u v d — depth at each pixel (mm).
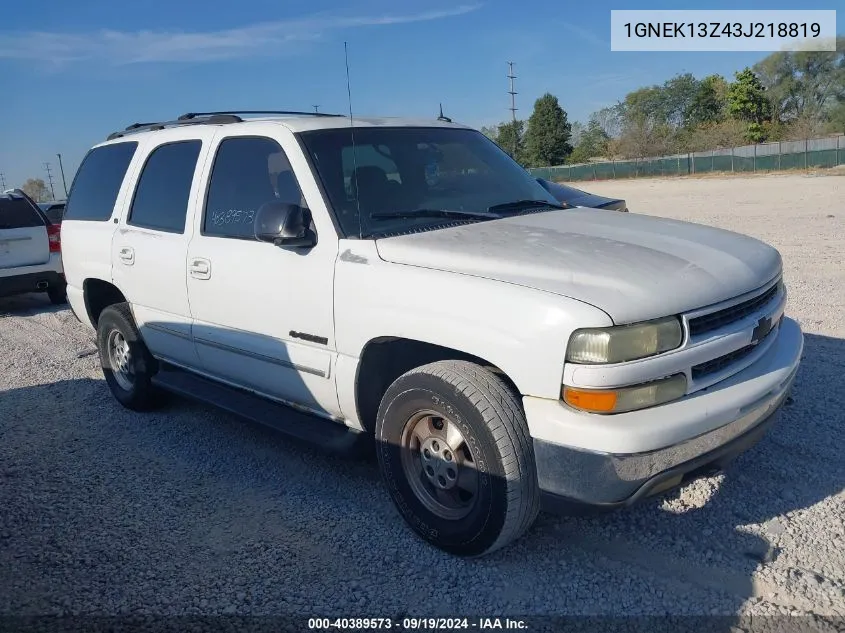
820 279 8852
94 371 7074
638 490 2904
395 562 3480
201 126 4852
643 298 2932
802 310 7297
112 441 5223
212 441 5109
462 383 3170
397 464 3557
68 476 4660
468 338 3152
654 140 72312
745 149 55906
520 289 3045
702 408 2990
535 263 3191
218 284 4383
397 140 4355
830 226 14383
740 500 3793
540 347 2936
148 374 5547
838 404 4891
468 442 3189
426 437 3492
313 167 3938
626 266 3146
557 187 8336
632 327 2863
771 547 3383
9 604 3316
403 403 3438
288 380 4098
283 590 3318
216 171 4559
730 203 22547
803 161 45938
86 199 6016
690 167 52156
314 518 3939
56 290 11164
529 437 3096
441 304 3242
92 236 5699
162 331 5047
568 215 4160
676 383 2977
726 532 3523
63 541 3854
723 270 3287
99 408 5953
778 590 3078
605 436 2822
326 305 3738
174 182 4934
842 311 7184
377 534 3738
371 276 3523
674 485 3051
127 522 4023
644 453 2842
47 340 8727
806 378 5375
